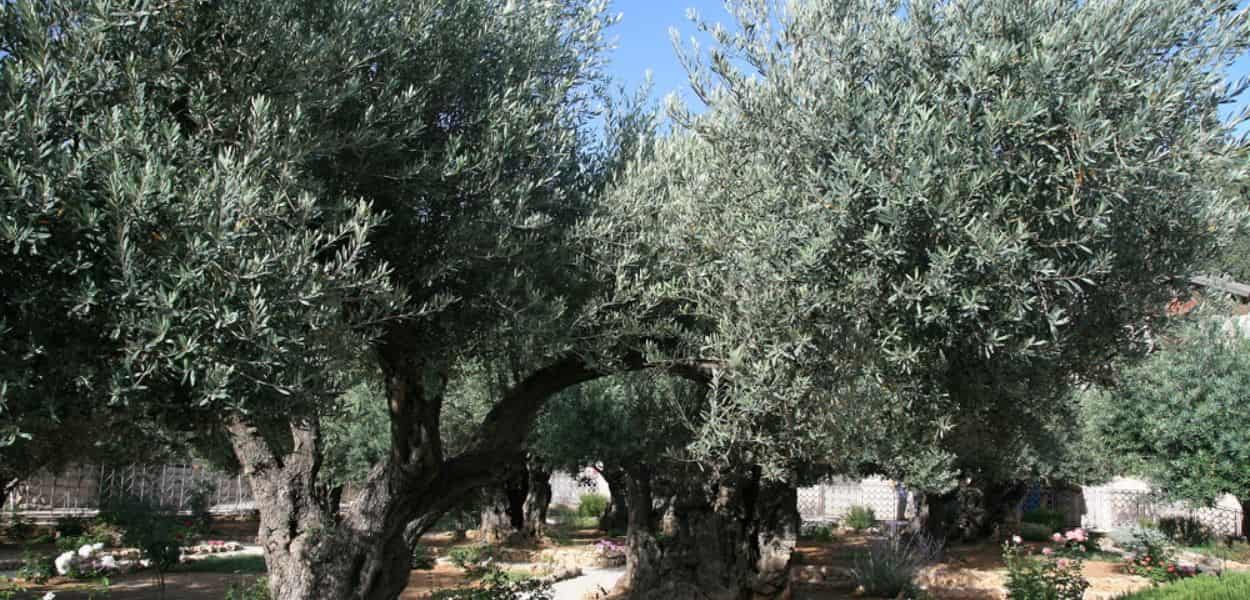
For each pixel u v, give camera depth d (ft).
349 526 22.38
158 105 16.10
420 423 22.84
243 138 16.63
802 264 17.31
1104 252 16.60
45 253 12.94
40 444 19.13
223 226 13.55
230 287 13.79
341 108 18.76
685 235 21.57
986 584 56.13
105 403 13.84
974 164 15.97
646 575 39.58
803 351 19.12
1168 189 17.26
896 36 18.10
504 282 20.06
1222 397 57.57
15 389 12.65
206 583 55.83
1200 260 18.89
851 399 20.16
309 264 15.16
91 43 14.97
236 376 13.83
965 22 17.87
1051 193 16.25
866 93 18.03
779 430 22.31
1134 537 71.15
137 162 14.05
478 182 19.98
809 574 59.21
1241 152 16.84
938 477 56.24
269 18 17.10
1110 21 16.65
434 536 87.86
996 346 16.75
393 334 20.57
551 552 73.77
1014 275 15.85
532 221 19.75
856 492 120.88
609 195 22.21
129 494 61.26
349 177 18.86
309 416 16.35
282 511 22.41
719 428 21.24
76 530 72.33
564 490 131.64
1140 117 15.76
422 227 20.31
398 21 19.74
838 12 19.56
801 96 19.04
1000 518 84.94
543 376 24.30
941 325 16.62
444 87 20.68
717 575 35.78
